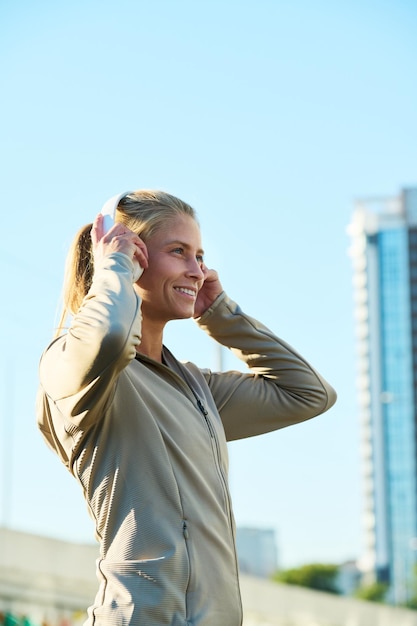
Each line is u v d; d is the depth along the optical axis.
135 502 3.12
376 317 173.50
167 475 3.16
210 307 4.01
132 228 3.50
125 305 3.11
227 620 3.15
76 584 23.14
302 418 3.99
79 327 3.07
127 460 3.15
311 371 4.00
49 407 3.33
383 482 173.88
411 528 172.00
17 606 21.28
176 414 3.31
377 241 174.12
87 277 3.66
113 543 3.10
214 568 3.15
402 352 172.88
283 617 30.27
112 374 3.04
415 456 173.25
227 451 3.49
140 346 3.52
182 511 3.14
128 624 2.96
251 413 3.94
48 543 22.42
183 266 3.52
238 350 4.04
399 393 172.75
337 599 33.12
